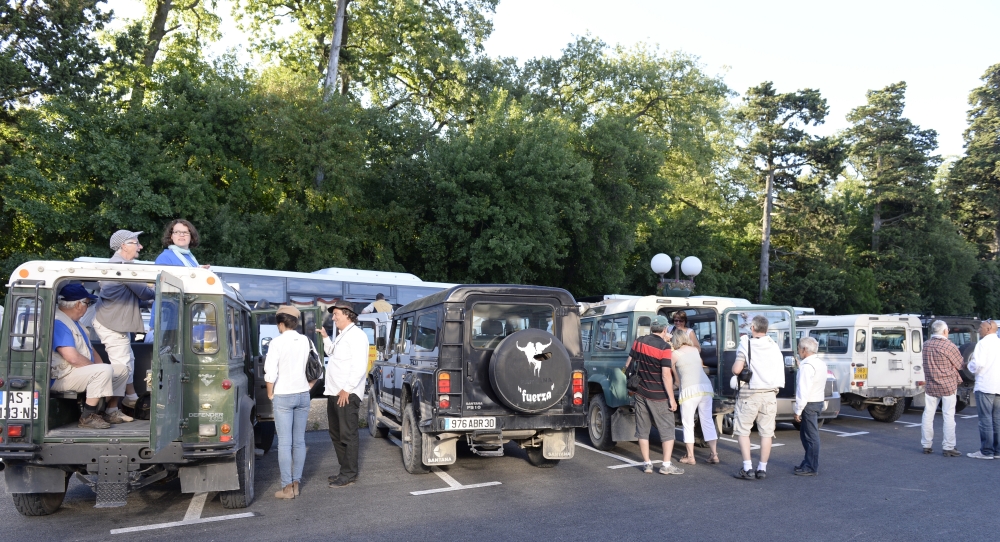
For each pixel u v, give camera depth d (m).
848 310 46.03
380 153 28.09
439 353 8.07
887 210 53.03
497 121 26.61
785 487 7.94
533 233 25.70
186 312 6.37
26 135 19.72
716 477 8.51
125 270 6.27
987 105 60.19
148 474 6.40
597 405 10.80
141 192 20.67
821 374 8.60
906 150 51.78
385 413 11.19
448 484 8.10
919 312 50.62
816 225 45.66
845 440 11.61
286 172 24.52
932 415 10.30
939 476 8.56
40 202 19.05
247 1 30.73
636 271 35.34
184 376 6.24
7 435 5.77
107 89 22.05
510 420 8.19
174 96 22.55
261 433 9.70
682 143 35.34
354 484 8.10
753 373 8.40
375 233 26.98
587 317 12.03
